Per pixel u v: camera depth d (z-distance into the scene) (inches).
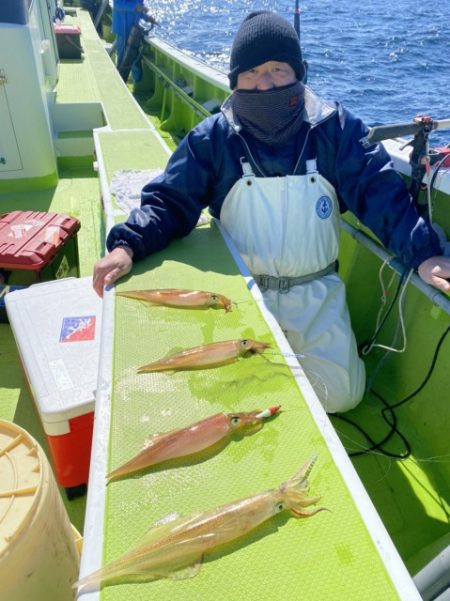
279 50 65.3
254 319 56.1
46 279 99.6
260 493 35.5
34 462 43.1
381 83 409.1
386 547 32.7
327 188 72.8
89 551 32.6
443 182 66.9
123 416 42.9
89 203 156.7
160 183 73.3
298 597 30.1
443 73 452.1
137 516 34.8
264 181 71.6
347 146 69.8
